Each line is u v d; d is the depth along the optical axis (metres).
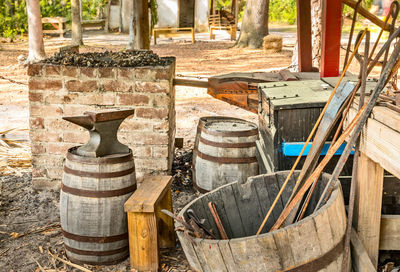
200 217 3.44
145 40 9.46
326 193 3.15
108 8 30.14
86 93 5.44
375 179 3.39
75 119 3.84
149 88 5.37
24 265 4.10
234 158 4.95
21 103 10.50
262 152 4.61
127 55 6.22
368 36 3.18
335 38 5.25
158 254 3.91
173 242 4.32
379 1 28.09
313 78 5.52
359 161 3.43
